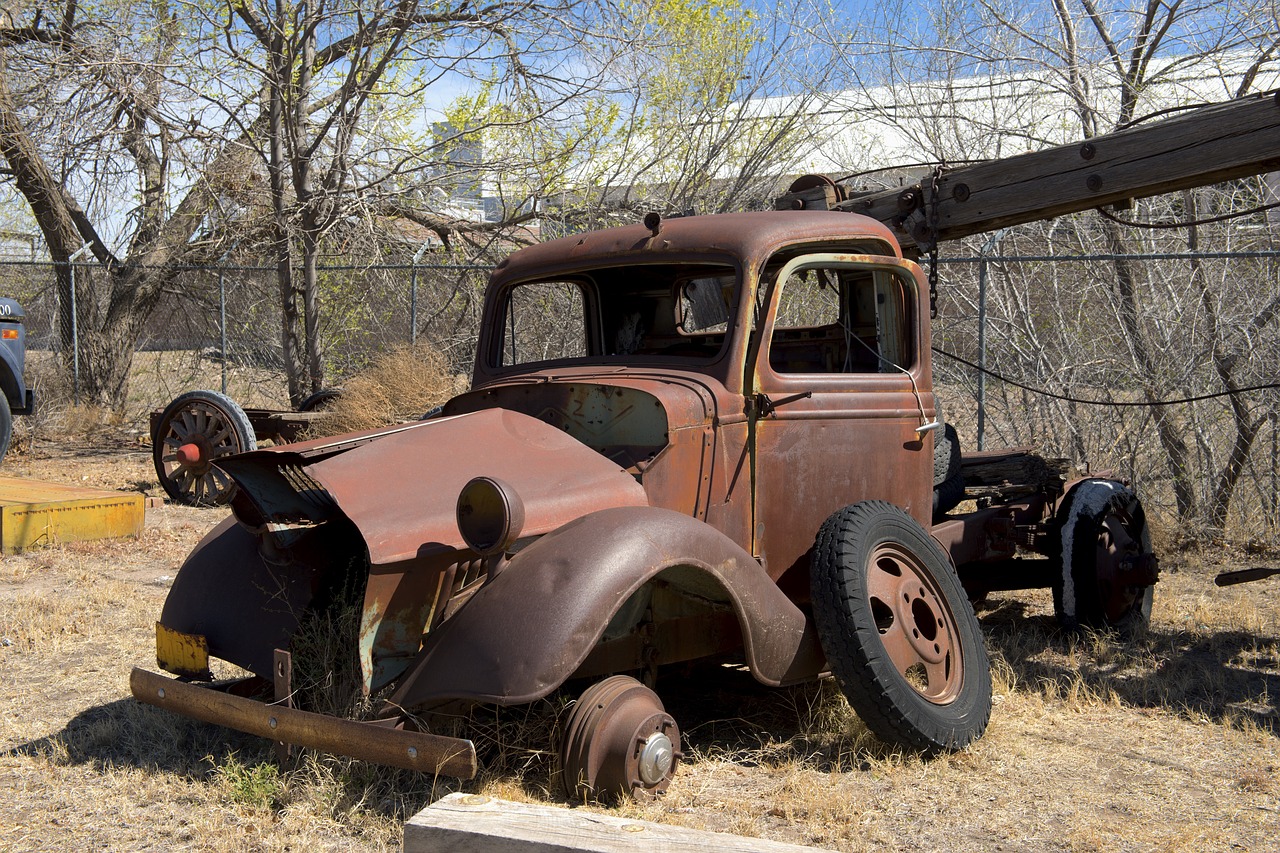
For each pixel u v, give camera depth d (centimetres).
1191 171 490
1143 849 321
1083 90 919
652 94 1337
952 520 530
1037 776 377
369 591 334
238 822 339
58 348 1594
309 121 1277
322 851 318
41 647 531
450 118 1367
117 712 442
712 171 1359
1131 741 413
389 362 1020
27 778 378
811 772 375
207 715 364
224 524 442
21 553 745
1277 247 829
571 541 340
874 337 521
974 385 957
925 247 586
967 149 1012
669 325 515
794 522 437
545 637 317
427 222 1384
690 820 334
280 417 974
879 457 468
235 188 1327
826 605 379
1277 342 777
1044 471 600
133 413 1572
